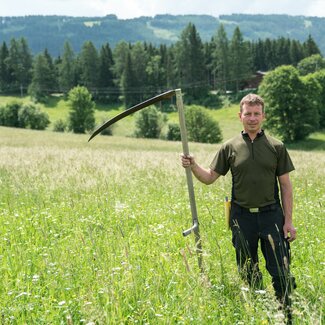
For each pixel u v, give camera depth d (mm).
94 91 183250
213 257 5918
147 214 9180
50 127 129750
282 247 4949
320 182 13930
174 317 4344
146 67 175375
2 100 187125
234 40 166250
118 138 69500
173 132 102562
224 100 160875
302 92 89625
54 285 4930
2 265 5766
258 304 4363
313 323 3809
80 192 11500
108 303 4328
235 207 5156
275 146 5035
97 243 6633
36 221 8391
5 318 4285
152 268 5512
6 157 20125
